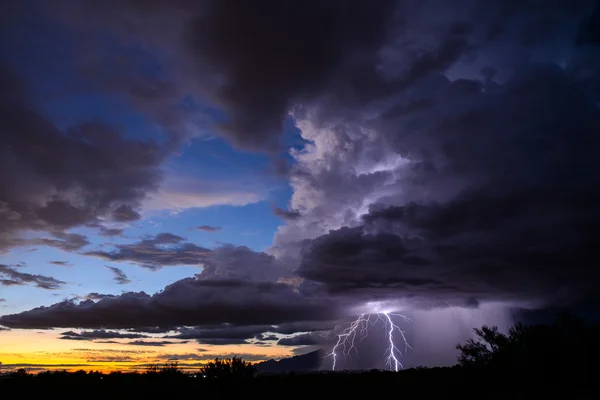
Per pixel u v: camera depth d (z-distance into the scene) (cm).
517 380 1564
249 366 1880
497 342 1772
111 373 2009
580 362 1504
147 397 1645
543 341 1609
